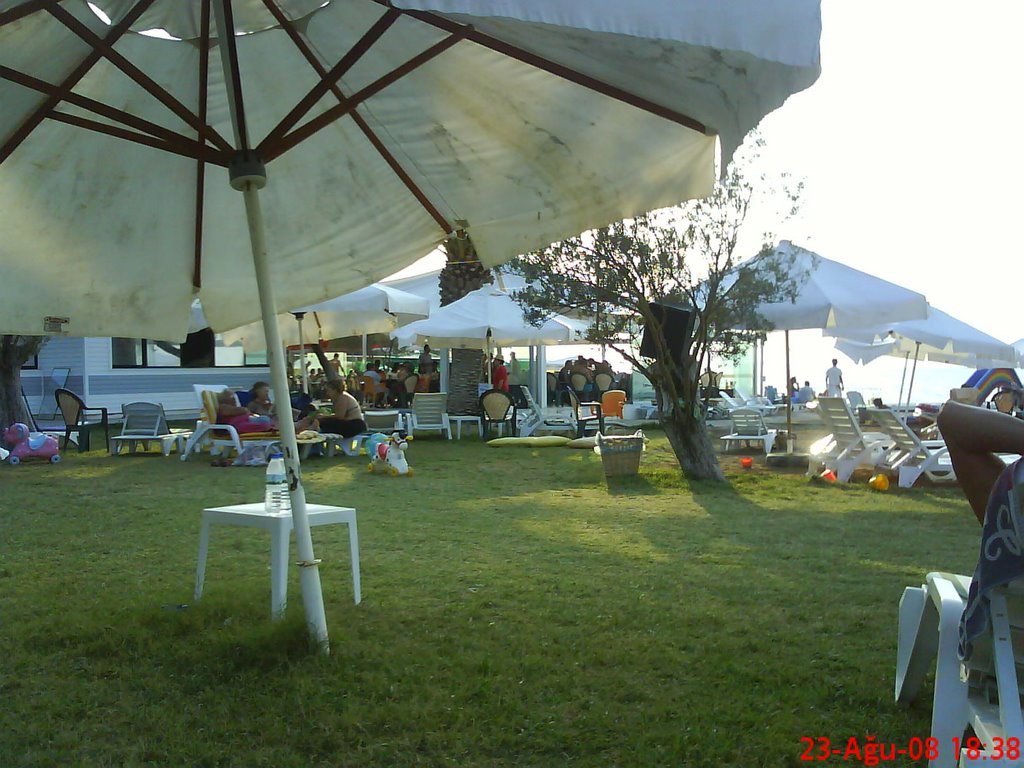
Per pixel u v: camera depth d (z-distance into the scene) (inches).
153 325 216.7
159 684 157.2
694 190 185.8
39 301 203.3
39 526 314.3
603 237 413.7
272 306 171.5
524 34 154.0
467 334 681.0
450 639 182.7
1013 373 702.5
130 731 140.5
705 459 442.0
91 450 598.5
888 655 173.2
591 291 425.1
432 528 310.7
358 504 367.9
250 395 660.7
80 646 176.6
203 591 214.5
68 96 161.9
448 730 140.2
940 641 121.0
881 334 737.6
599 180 194.4
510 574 239.0
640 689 156.3
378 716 143.3
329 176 209.3
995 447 113.5
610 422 788.0
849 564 251.9
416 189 209.0
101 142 190.2
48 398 849.5
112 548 276.7
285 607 186.9
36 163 187.5
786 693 153.9
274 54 188.4
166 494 395.5
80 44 165.9
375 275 223.5
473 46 173.6
